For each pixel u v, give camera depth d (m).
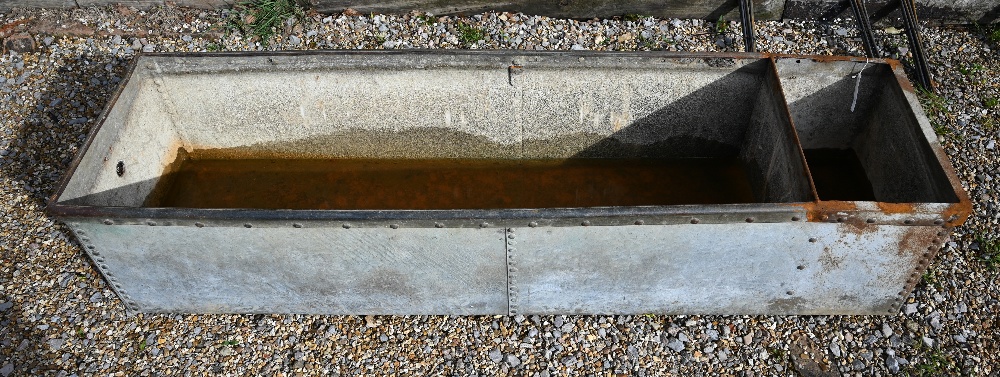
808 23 4.93
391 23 4.94
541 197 3.88
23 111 4.46
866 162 3.73
